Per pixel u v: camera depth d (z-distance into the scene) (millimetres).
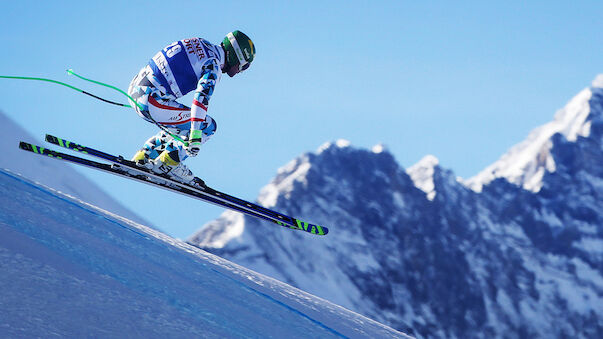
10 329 11320
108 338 12531
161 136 26766
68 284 14305
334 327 24984
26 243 15695
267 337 17875
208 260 26266
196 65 24703
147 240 23484
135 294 15750
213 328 15984
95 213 23891
